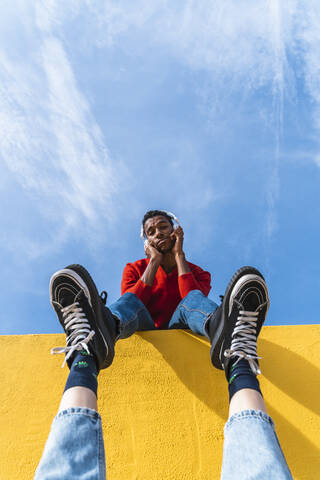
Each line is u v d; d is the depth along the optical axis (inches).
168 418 52.1
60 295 51.1
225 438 37.6
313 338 61.8
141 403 53.3
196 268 86.7
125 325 58.0
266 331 62.6
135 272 84.7
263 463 32.8
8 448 49.3
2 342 59.7
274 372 57.3
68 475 31.8
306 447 50.0
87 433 35.2
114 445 49.4
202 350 59.9
